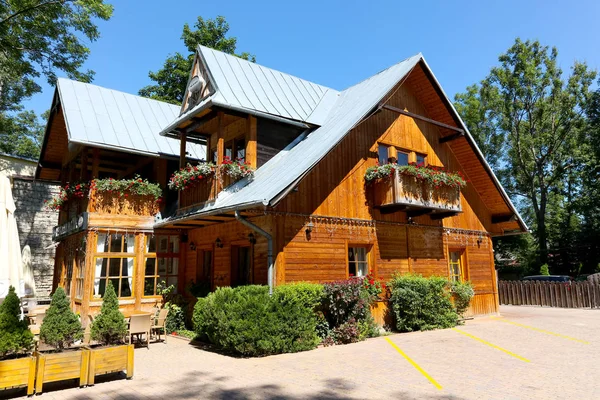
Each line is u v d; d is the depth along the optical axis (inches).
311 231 431.5
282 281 399.5
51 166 694.5
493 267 641.6
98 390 248.5
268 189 391.9
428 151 584.1
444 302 506.9
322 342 390.6
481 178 623.8
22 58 738.2
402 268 511.5
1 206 370.6
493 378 264.2
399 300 478.6
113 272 507.2
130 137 556.1
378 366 300.7
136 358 346.6
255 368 300.0
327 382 258.1
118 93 629.0
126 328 353.4
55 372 248.5
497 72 1320.1
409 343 394.6
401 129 553.9
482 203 650.2
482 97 1357.0
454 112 580.1
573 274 1226.0
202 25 1178.0
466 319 569.6
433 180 498.6
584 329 473.7
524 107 1296.8
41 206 798.5
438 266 555.2
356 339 409.4
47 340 289.1
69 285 566.9
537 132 1283.2
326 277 434.0
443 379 262.8
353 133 494.9
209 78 498.6
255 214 416.8
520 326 500.7
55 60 764.6
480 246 629.0
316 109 571.8
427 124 593.9
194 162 590.2
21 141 1430.9
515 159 1395.2
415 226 538.9
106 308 350.9
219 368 303.3
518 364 303.6
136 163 641.6
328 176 458.6
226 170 454.6
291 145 517.3
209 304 384.8
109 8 724.7
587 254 1202.0
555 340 403.9
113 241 512.7
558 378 262.7
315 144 460.4
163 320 430.9
